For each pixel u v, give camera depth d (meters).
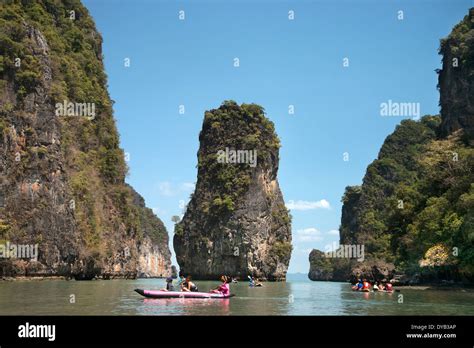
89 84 97.81
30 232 72.19
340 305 35.22
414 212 70.44
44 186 75.62
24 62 77.00
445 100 86.38
